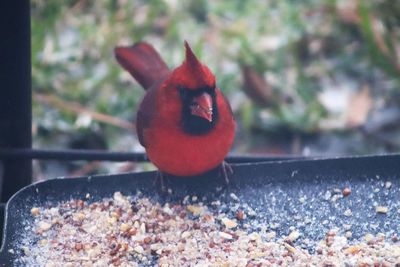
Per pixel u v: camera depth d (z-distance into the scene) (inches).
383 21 393.7
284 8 413.1
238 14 415.2
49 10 395.2
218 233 196.2
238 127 367.2
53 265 179.8
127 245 188.2
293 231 196.5
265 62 378.6
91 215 199.9
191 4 418.3
